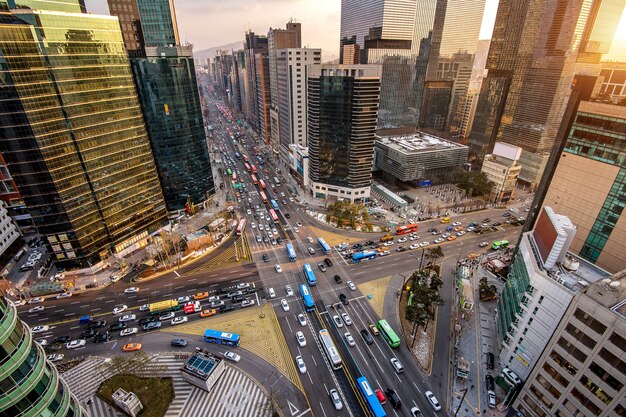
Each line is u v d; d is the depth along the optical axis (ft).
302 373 283.79
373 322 337.31
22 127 328.08
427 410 253.03
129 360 274.57
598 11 577.84
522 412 247.70
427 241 485.97
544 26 646.33
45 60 333.21
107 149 410.52
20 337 151.43
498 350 306.55
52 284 382.83
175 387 272.31
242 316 346.95
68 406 175.32
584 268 249.55
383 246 473.26
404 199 617.62
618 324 174.50
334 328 330.13
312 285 387.75
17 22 310.86
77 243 400.06
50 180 358.43
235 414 251.60
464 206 599.16
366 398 254.06
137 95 452.35
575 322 199.00
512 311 281.33
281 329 330.34
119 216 444.55
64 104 355.97
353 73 507.30
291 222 547.90
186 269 427.33
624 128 252.83
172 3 462.60
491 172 622.54
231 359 295.48
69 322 344.49
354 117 526.98
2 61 303.89
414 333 317.01
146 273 418.92
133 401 246.88
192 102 518.78
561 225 243.40
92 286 394.52
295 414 250.37
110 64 395.75
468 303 344.69
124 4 454.81
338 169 589.73
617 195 265.75
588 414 198.29
